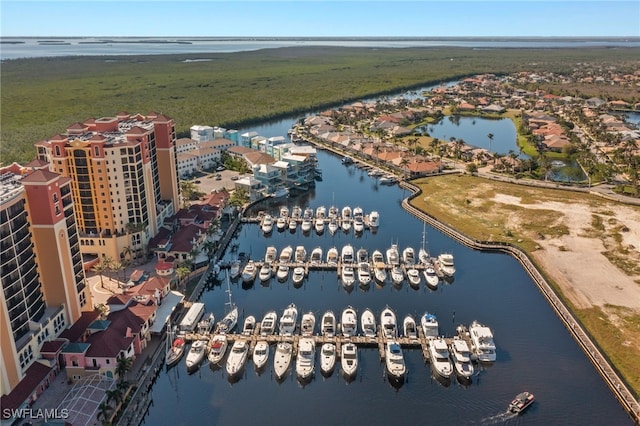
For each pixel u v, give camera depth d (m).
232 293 146.00
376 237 183.50
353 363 111.12
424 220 198.50
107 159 148.38
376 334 122.88
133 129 157.00
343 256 162.00
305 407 101.75
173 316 130.12
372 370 112.50
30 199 105.62
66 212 114.31
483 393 104.75
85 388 100.62
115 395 94.19
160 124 174.62
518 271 157.62
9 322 94.38
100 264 147.25
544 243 170.50
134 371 107.75
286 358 113.56
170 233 167.75
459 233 181.25
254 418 98.94
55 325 110.56
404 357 116.38
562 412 99.19
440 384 107.75
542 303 139.00
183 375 111.88
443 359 111.06
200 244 164.38
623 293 138.75
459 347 112.62
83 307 122.69
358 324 128.75
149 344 118.19
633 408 97.12
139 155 153.75
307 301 141.12
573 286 143.00
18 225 101.19
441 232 187.75
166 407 102.12
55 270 110.88
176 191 185.50
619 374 106.19
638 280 145.38
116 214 154.12
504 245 170.88
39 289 110.31
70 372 104.50
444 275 153.62
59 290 112.56
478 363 113.56
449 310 135.62
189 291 142.38
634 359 111.19
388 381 109.06
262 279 150.62
